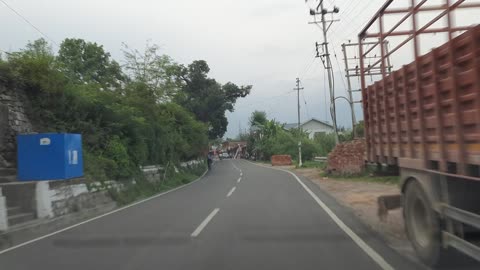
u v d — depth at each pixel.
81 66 40.12
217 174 40.97
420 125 7.15
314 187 23.33
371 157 10.55
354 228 11.03
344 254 8.25
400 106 8.29
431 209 7.03
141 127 26.03
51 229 12.34
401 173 8.41
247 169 48.62
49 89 18.83
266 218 12.86
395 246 8.95
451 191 6.43
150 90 31.55
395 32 8.38
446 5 6.04
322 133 68.38
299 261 7.78
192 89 70.38
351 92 36.25
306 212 14.01
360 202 16.36
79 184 16.28
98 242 9.83
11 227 11.47
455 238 6.30
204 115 69.44
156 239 10.01
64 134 15.83
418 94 7.14
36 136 15.81
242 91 73.88
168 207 16.27
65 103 20.02
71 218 14.40
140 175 24.45
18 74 18.05
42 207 13.33
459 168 5.86
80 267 7.66
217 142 110.25
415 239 7.71
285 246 9.01
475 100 5.29
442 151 6.36
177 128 41.81
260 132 85.81
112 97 25.53
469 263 7.00
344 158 28.39
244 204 16.39
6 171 16.05
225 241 9.62
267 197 18.75
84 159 18.97
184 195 21.12
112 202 18.70
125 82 32.81
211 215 13.70
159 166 29.64
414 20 7.18
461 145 5.74
